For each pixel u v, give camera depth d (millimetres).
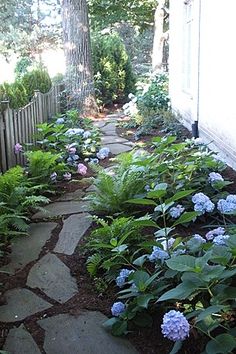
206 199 3289
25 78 7559
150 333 2209
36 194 4410
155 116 8102
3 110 5031
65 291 2668
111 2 15391
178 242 2525
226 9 4902
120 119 9125
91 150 6023
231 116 4824
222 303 1962
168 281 2375
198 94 6414
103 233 2984
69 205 4168
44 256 3135
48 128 5684
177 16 8008
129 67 11938
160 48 14047
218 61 5305
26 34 17766
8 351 2133
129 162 4141
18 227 3393
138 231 3051
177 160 4215
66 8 9367
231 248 2109
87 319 2373
